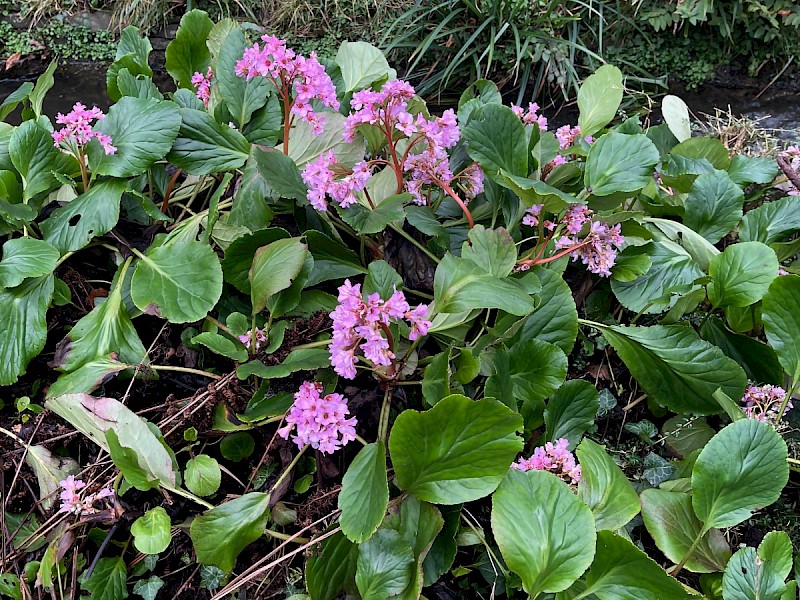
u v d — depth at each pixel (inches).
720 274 39.7
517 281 36.9
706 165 48.6
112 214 39.3
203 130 41.1
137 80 46.7
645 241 42.6
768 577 29.6
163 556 35.7
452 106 92.0
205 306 36.1
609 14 91.9
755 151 66.4
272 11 95.4
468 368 34.9
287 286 34.1
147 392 39.8
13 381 38.1
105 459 36.0
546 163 44.6
